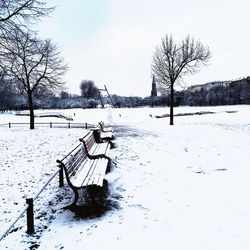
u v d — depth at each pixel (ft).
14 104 270.87
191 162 34.06
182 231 16.51
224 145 46.57
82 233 16.93
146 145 46.83
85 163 26.91
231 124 92.48
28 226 17.26
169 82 91.25
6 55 30.76
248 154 38.55
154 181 26.53
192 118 129.70
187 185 25.07
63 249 15.26
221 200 21.17
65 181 28.22
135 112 197.16
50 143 54.49
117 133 66.54
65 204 21.76
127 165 33.17
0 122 140.15
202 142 49.93
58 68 90.33
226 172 29.12
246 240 15.24
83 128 91.45
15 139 61.52
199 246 14.78
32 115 91.30
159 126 85.35
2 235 13.05
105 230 17.13
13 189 26.04
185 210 19.57
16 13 27.99
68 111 223.10
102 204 21.11
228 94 279.90
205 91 304.71
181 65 86.99
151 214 19.15
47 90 92.84
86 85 441.68
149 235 16.22
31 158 39.81
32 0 27.78
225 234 15.96
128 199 22.15
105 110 224.53
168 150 42.19
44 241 16.28
